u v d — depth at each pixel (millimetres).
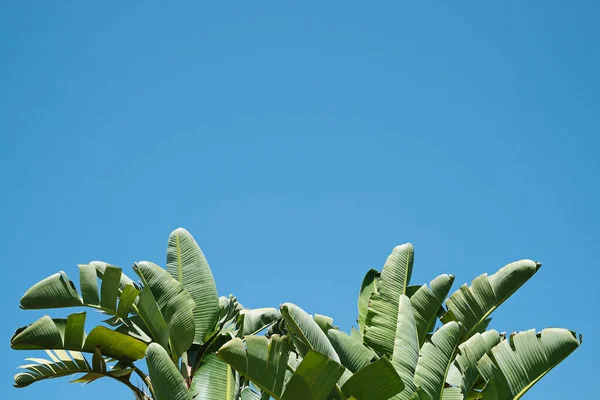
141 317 9359
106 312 9180
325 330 10109
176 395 7613
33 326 8602
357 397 7410
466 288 10336
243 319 10922
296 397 6750
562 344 8164
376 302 10305
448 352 8461
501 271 10242
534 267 10062
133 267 9688
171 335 9430
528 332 8445
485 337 8906
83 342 9000
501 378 8211
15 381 9109
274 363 6699
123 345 9297
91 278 9086
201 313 10172
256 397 8508
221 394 8609
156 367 7672
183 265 10617
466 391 8438
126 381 9422
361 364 8102
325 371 6754
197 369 9219
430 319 10250
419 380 8055
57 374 9219
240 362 6434
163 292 9586
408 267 10820
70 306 8922
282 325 11492
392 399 7902
